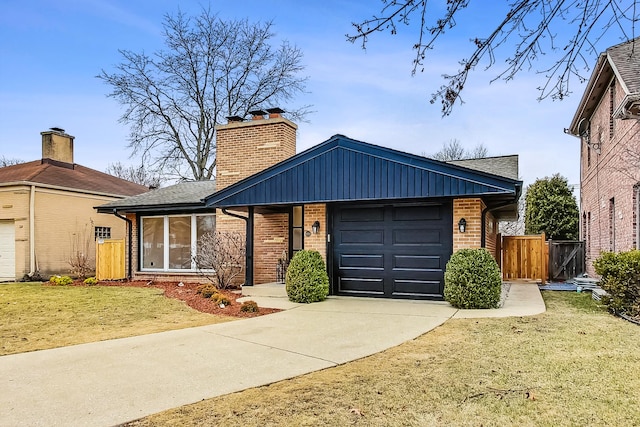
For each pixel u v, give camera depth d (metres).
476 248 8.94
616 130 11.48
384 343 5.93
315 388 4.25
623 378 4.31
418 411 3.65
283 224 12.52
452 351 5.41
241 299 10.12
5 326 7.56
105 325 7.64
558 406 3.69
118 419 3.58
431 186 8.93
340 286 10.41
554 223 22.48
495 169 11.52
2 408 3.82
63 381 4.52
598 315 7.72
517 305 8.85
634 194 9.91
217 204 11.07
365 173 9.54
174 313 8.77
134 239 15.12
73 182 19.02
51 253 17.53
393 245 9.93
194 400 3.98
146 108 24.42
